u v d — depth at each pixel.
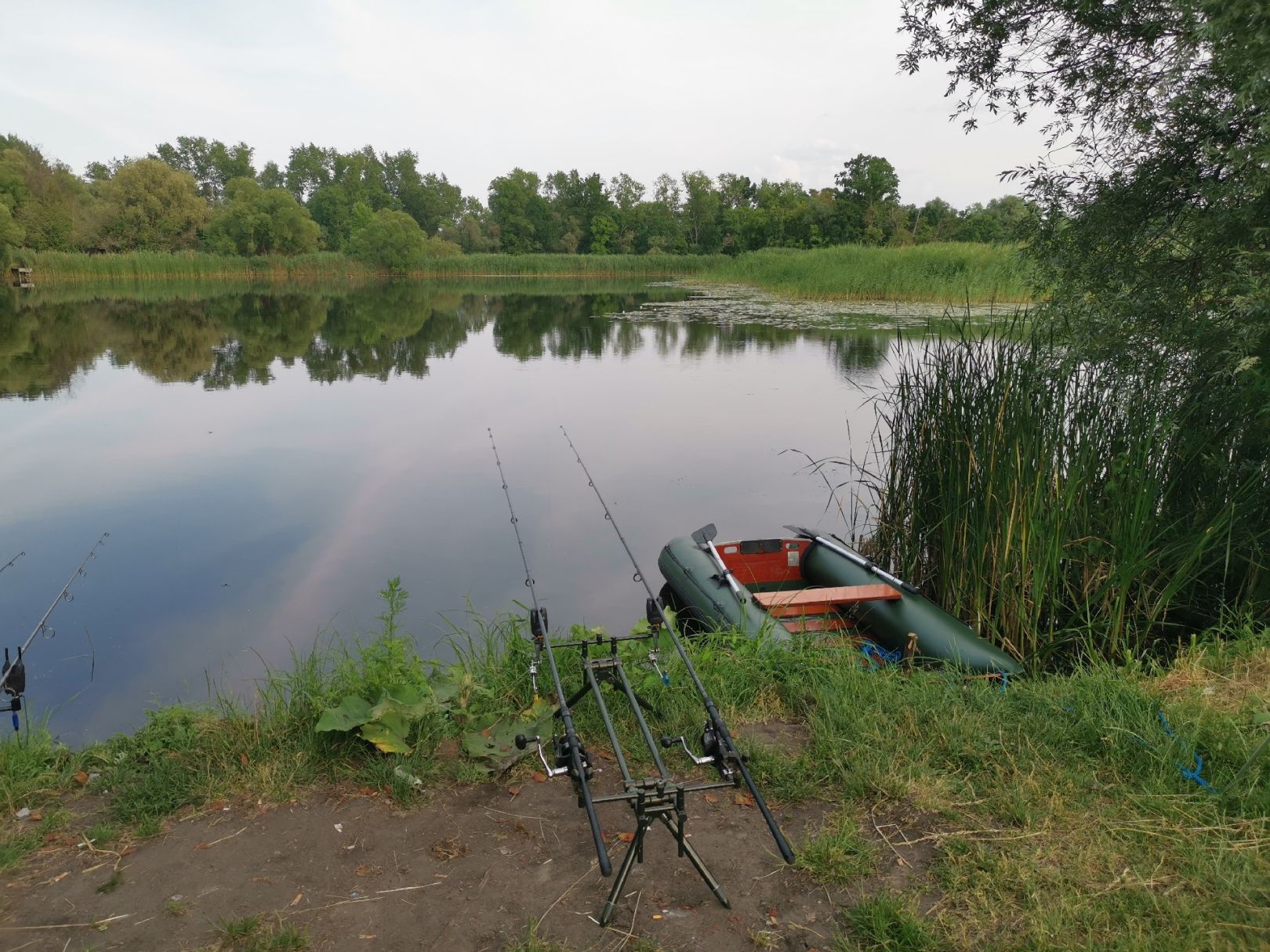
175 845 2.56
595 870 2.49
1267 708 3.13
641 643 3.81
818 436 9.91
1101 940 2.12
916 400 6.20
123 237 50.12
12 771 2.88
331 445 9.46
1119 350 5.22
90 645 4.84
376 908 2.31
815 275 30.41
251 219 50.12
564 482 8.14
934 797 2.76
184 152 91.38
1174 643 4.86
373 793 2.87
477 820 2.73
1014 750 3.02
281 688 3.55
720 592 4.89
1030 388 5.19
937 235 57.88
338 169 86.06
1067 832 2.56
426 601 5.51
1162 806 2.64
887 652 4.58
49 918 2.24
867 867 2.44
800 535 6.07
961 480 5.33
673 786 2.29
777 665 3.78
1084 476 5.10
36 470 8.36
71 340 18.56
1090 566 5.09
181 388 13.01
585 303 31.33
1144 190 5.27
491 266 57.59
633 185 83.88
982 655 4.11
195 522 6.91
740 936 2.21
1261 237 4.57
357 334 20.78
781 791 2.85
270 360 15.98
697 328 21.23
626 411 11.34
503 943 2.18
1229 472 4.81
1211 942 2.07
